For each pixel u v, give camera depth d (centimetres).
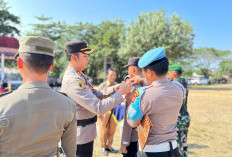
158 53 154
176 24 2492
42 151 100
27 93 100
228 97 1398
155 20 2561
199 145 437
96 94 221
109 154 385
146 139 151
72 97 174
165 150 152
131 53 2662
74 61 192
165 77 159
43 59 104
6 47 1511
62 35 3556
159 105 148
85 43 198
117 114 349
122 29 3319
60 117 107
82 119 195
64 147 119
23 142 94
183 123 260
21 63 106
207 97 1404
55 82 2136
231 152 399
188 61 2978
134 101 156
